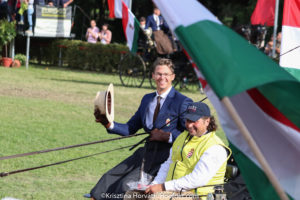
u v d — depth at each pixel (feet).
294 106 15.72
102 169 36.04
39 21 98.68
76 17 137.28
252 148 13.16
